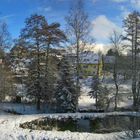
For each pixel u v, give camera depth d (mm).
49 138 29547
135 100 45562
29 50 45562
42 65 45656
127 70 51062
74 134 31781
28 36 45281
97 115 42219
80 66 44344
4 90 45156
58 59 45969
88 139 30406
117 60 51594
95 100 50750
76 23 44094
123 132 31016
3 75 44344
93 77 49656
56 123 38594
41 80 45438
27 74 46375
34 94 45688
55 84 45938
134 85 48062
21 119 37719
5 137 29250
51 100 46094
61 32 44844
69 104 45625
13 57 47125
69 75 45438
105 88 49562
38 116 39625
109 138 30344
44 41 45375
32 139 29172
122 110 48312
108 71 53594
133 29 50219
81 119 41219
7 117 38531
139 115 39750
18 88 49125
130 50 50688
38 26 45188
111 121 39500
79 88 45250
